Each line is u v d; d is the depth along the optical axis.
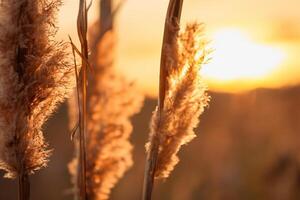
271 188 6.80
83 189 2.24
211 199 6.62
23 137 2.02
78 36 2.15
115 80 2.88
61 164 7.99
